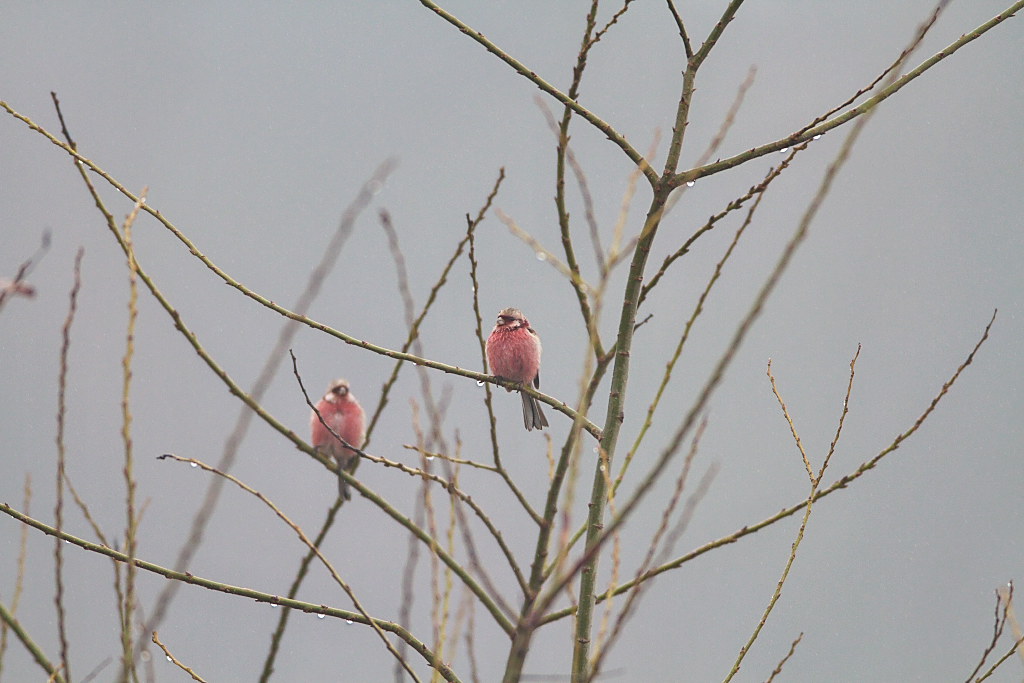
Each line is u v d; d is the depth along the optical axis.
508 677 3.24
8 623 3.51
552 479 3.92
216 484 3.34
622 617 3.10
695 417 2.65
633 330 4.43
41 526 3.82
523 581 3.92
